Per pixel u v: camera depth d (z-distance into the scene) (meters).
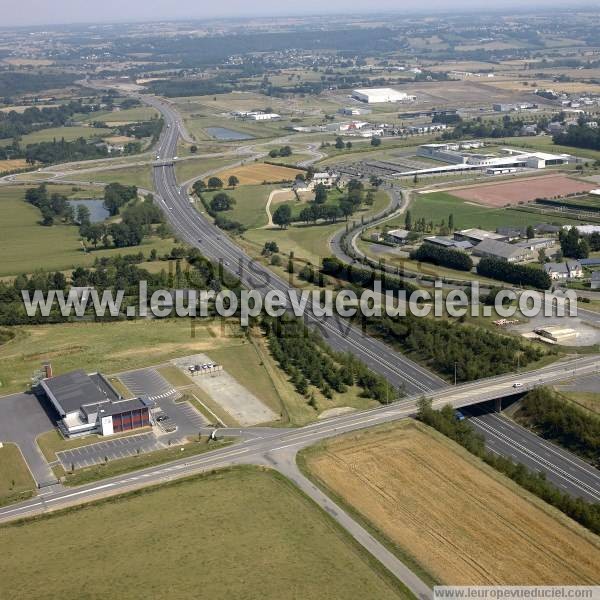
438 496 182.75
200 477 194.12
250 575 156.25
